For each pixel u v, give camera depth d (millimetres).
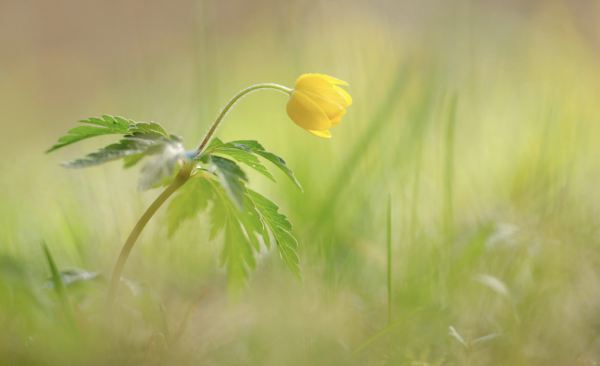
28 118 996
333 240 420
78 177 522
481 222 443
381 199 451
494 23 1050
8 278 370
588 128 506
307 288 405
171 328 394
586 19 1070
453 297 405
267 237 374
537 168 450
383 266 422
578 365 374
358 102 480
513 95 769
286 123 648
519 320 389
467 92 636
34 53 1342
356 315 393
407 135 463
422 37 672
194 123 500
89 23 1448
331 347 379
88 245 438
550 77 791
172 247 431
